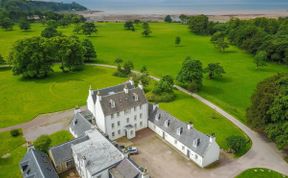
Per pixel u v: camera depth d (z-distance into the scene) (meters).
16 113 95.06
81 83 124.75
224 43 192.38
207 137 66.62
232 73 144.12
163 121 79.12
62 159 63.25
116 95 78.56
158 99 104.25
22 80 129.38
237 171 65.06
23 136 79.69
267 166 67.12
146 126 85.06
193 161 68.69
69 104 102.25
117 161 59.66
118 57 168.38
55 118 91.31
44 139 68.94
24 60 127.62
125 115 78.56
